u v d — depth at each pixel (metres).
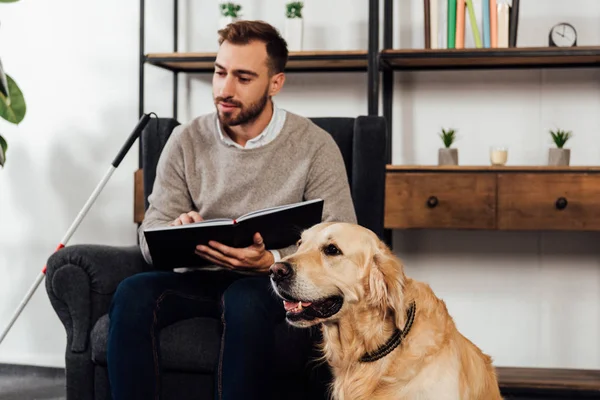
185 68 3.23
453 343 1.75
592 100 3.06
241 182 2.08
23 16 3.43
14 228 3.44
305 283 1.68
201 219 1.98
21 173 3.44
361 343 1.75
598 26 3.04
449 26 2.91
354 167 2.35
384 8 3.09
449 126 3.16
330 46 3.23
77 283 2.11
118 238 3.37
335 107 3.24
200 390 2.00
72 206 3.39
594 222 2.72
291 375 1.97
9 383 3.22
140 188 3.01
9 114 2.96
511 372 2.96
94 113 3.38
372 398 1.74
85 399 2.10
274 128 2.12
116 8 3.35
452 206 2.79
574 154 3.08
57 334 3.39
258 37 2.06
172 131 2.44
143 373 1.83
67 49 3.39
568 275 3.10
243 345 1.76
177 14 3.34
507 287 3.14
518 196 2.76
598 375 2.92
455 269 3.18
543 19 3.07
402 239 3.21
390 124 3.14
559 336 3.11
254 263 1.89
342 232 1.74
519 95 3.11
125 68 3.35
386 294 1.69
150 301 1.89
